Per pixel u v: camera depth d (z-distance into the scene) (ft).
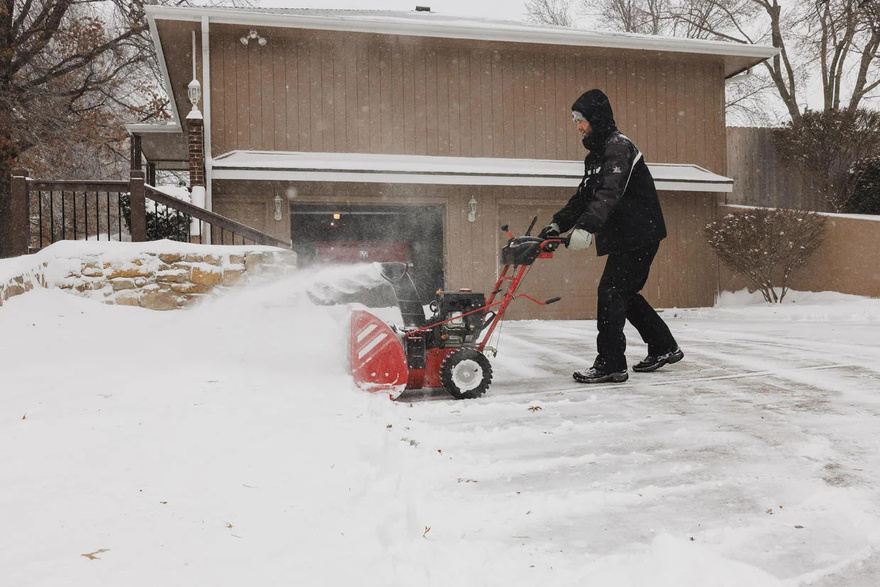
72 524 5.89
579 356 21.61
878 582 5.60
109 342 17.04
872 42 68.64
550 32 44.52
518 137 46.91
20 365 14.33
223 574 5.01
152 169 55.57
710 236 48.21
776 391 14.55
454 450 10.00
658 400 13.82
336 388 13.34
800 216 45.16
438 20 49.47
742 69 52.26
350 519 6.40
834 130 54.70
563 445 10.28
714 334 27.99
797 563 5.99
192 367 14.88
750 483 8.30
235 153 41.86
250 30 41.68
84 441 8.79
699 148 50.19
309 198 43.42
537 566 5.88
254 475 7.60
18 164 54.65
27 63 59.21
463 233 45.73
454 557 5.98
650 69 49.19
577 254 47.55
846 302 42.22
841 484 8.16
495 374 17.97
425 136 45.50
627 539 6.56
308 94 43.70
